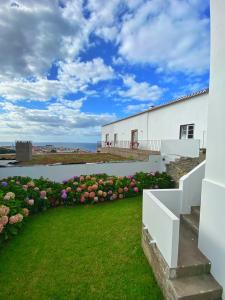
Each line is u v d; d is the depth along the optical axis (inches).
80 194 226.2
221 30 92.4
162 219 98.6
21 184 217.6
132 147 671.8
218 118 94.7
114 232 157.2
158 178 286.2
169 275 90.0
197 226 123.0
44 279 106.3
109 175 297.3
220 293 84.9
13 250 132.0
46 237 149.3
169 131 454.9
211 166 99.5
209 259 95.9
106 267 115.8
